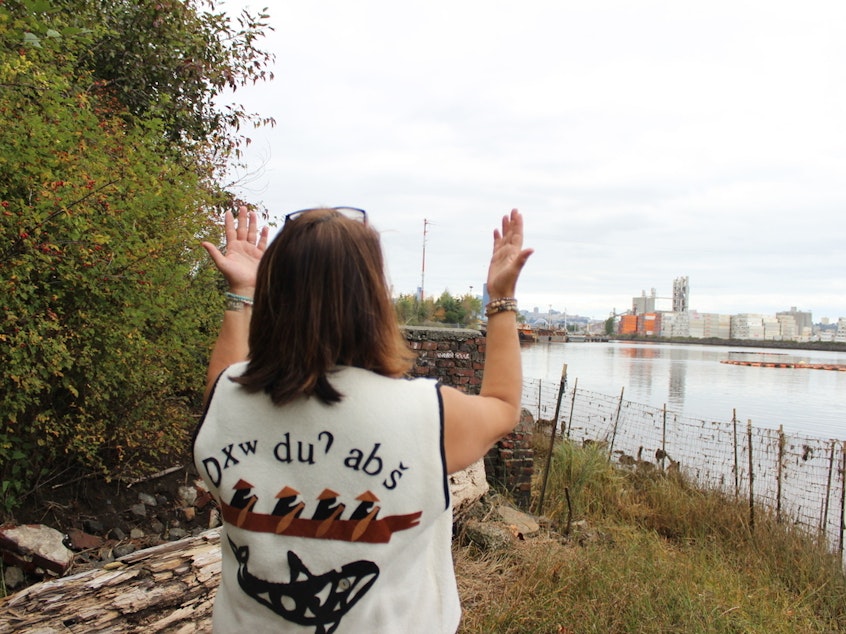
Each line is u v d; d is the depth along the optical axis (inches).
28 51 146.0
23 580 133.4
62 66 173.2
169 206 166.9
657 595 171.8
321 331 42.0
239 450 43.4
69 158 138.8
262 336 44.2
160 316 166.2
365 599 41.5
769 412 756.6
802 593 216.7
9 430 138.6
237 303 56.6
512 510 238.5
